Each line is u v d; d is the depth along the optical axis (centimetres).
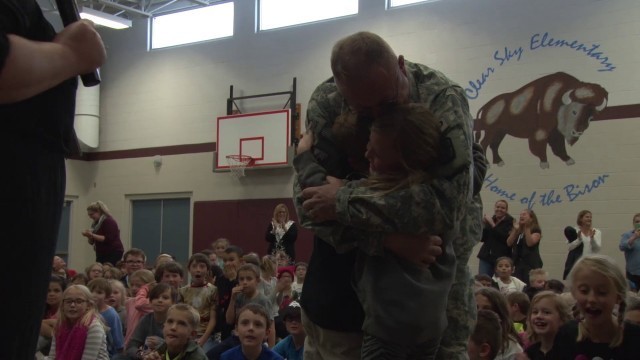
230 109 1155
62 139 97
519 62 920
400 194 131
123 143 1272
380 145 134
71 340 389
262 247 1100
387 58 132
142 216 1245
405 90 142
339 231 139
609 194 845
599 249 762
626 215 832
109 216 880
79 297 397
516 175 904
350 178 153
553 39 900
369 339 139
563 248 865
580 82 877
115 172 1276
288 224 869
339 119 149
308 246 1031
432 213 131
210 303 549
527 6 921
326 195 138
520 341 368
